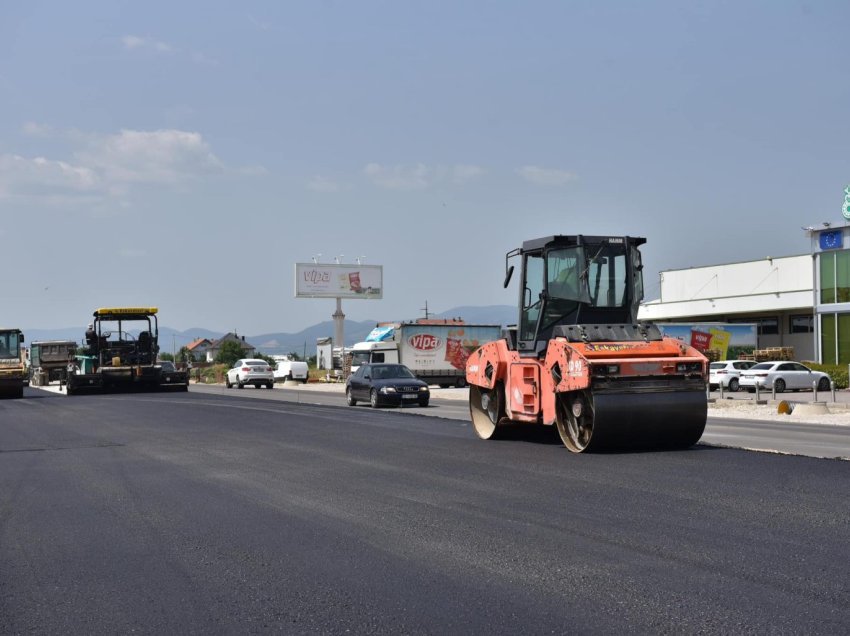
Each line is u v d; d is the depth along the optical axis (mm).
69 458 15812
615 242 16047
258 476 12766
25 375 41188
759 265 58656
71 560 7820
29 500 11203
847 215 48156
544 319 15969
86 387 41594
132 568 7457
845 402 31953
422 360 51219
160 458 15445
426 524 8852
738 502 9461
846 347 48844
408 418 24266
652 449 14602
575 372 14000
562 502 9828
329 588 6621
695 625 5496
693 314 61969
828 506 9141
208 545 8234
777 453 13750
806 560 6980
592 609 5883
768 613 5688
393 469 13078
